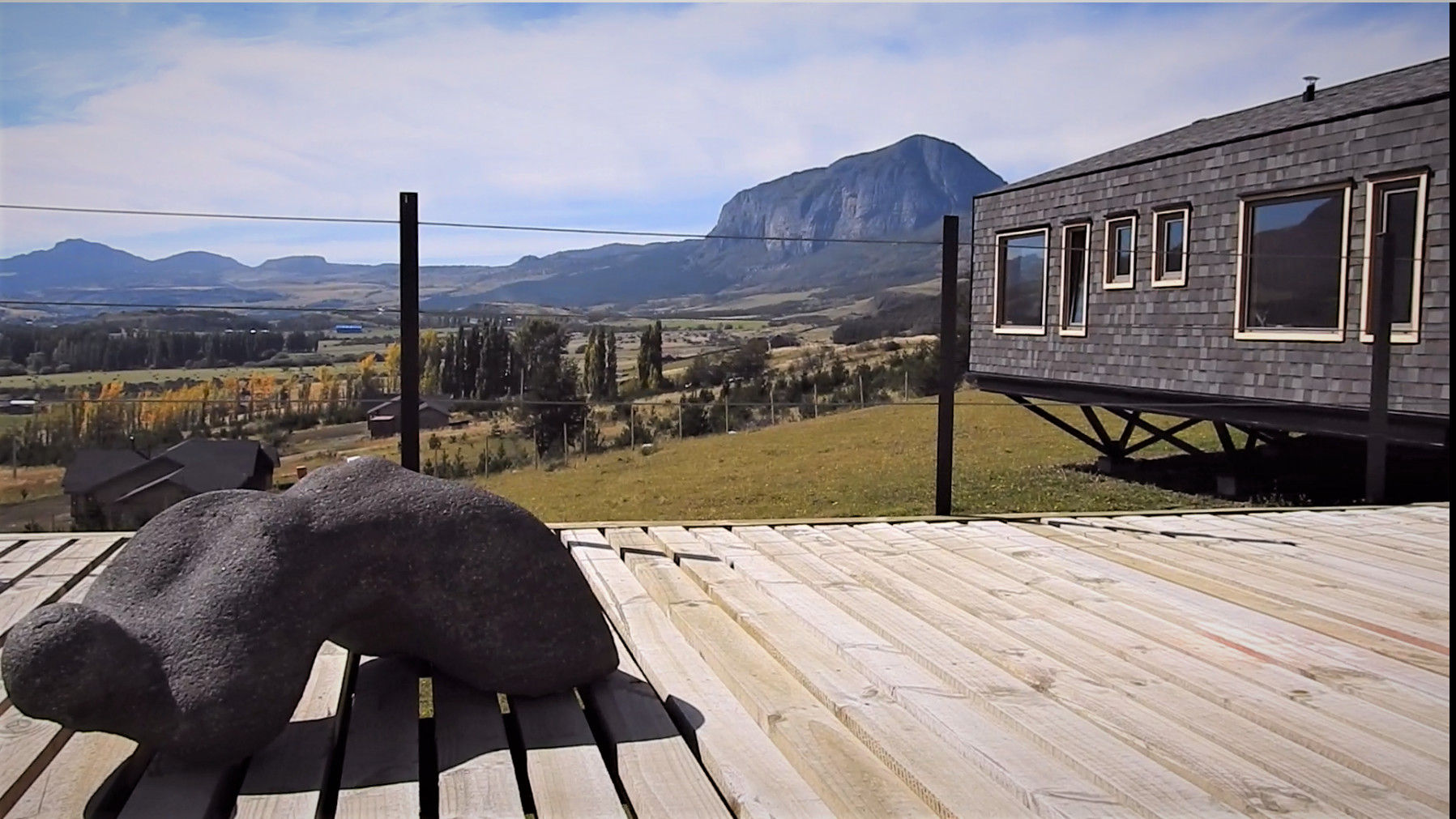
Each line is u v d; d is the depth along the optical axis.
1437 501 8.25
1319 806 2.36
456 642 2.87
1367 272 9.64
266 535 2.60
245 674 2.42
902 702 3.00
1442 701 3.06
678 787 2.47
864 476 13.68
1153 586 4.47
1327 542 5.52
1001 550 5.20
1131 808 2.33
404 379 5.46
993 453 16.23
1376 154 9.59
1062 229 14.05
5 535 5.34
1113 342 13.07
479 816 2.28
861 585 4.42
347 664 3.32
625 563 4.95
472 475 11.27
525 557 2.95
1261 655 3.49
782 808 2.34
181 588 2.54
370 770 2.54
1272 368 10.76
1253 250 11.06
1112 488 13.48
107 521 6.18
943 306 6.38
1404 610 4.10
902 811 2.37
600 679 3.18
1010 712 2.91
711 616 3.97
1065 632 3.74
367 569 2.74
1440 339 8.99
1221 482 13.09
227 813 2.48
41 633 2.26
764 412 15.96
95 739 2.81
